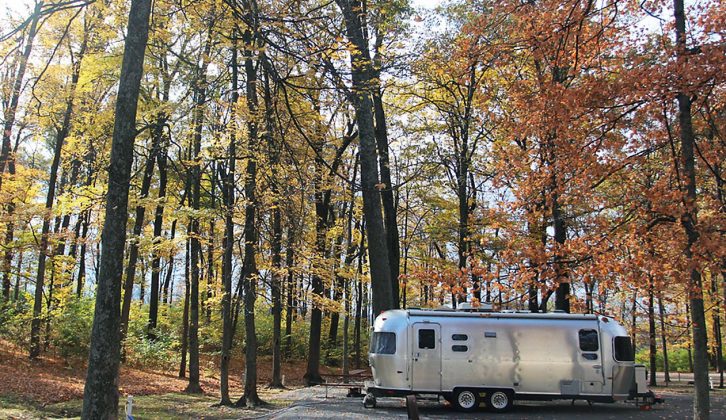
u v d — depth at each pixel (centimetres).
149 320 2828
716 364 4238
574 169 1004
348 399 1970
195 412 1557
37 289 1989
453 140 2584
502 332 1722
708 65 823
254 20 850
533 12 981
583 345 1725
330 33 845
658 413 1678
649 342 3022
